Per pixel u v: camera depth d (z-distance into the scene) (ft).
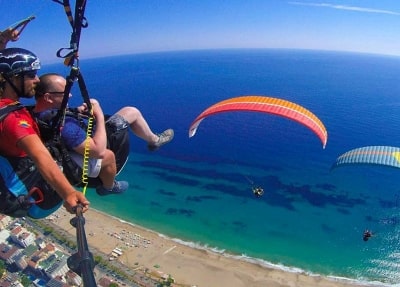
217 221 212.84
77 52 16.40
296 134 399.44
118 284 166.61
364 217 215.31
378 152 97.40
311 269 174.09
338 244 191.01
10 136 14.65
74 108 19.65
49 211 18.78
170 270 174.40
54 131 18.15
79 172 20.08
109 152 21.62
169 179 266.57
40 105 18.54
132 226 210.18
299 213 219.41
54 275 176.45
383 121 478.59
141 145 334.03
